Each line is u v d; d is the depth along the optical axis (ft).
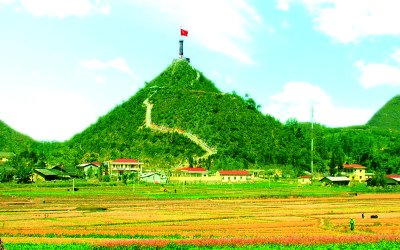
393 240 210.79
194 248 191.31
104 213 309.01
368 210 345.31
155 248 190.70
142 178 622.13
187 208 344.90
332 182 604.49
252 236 221.66
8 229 236.22
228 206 362.12
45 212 310.45
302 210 340.80
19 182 556.51
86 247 186.80
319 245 200.23
